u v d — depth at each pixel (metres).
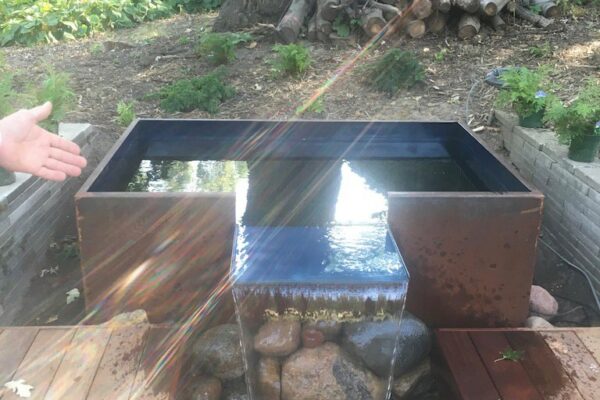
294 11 6.16
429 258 2.59
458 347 2.47
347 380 2.24
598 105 3.30
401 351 2.43
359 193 3.19
